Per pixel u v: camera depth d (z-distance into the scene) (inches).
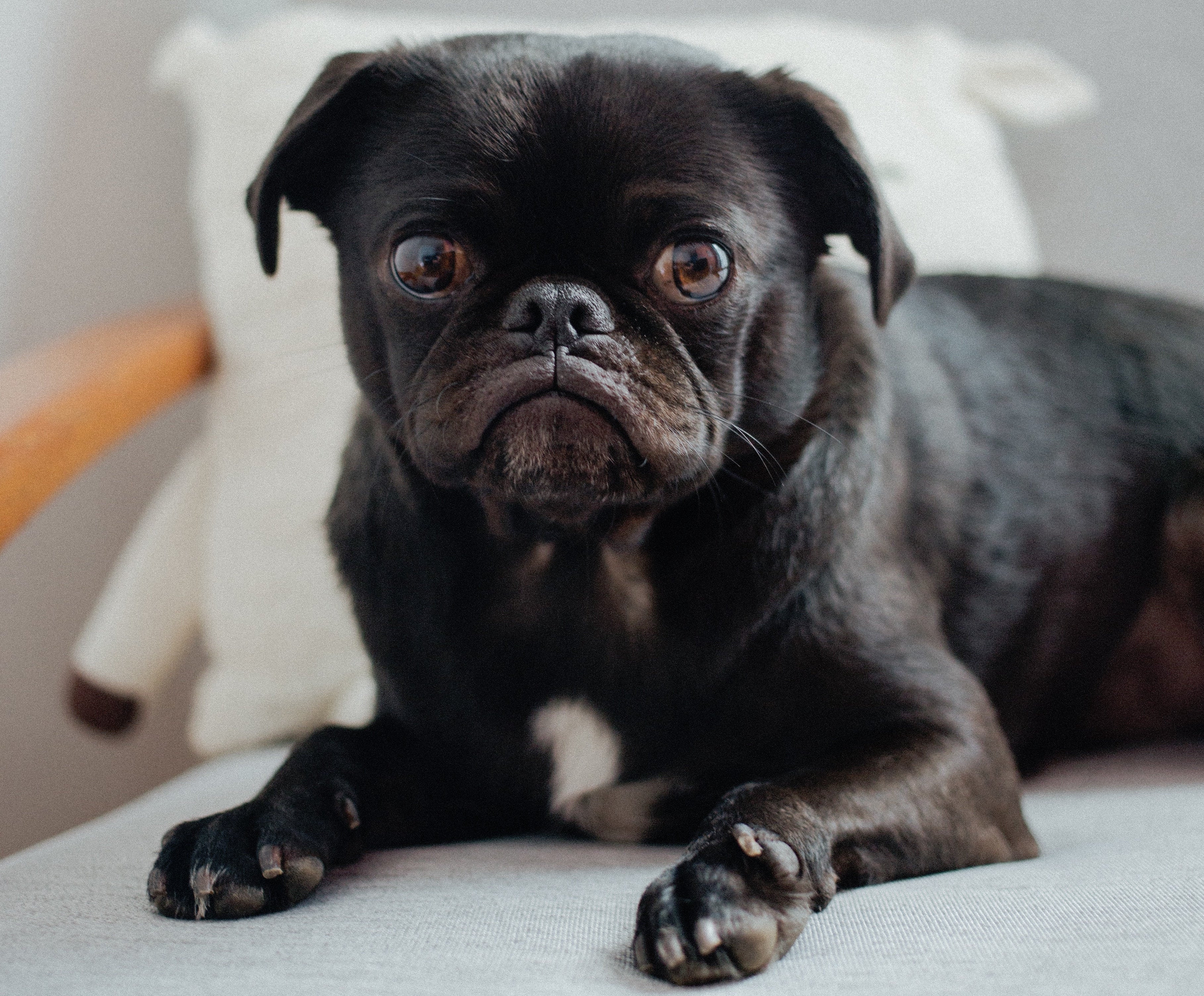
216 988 15.8
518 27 32.4
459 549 21.3
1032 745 25.9
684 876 17.1
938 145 31.0
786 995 15.7
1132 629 26.7
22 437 22.1
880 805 19.2
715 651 20.8
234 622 28.3
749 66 30.5
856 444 21.6
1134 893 17.3
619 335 19.4
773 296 20.9
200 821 19.1
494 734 21.5
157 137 35.2
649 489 19.8
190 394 35.9
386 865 19.8
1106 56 34.4
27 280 31.0
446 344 19.7
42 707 31.5
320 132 21.4
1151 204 34.2
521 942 16.8
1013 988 15.4
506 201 19.5
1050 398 26.1
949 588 23.7
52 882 19.1
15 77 30.8
